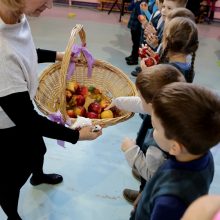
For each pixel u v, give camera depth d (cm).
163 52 171
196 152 84
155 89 115
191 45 163
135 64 345
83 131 133
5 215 171
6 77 103
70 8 510
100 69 186
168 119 83
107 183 197
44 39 387
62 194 187
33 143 139
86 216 176
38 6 106
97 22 460
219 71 352
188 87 85
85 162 212
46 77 166
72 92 179
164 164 93
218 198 45
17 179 142
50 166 205
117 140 235
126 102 152
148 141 127
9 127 120
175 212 80
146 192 96
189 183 83
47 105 162
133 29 323
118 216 177
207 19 502
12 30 106
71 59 168
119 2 505
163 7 228
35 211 176
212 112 81
